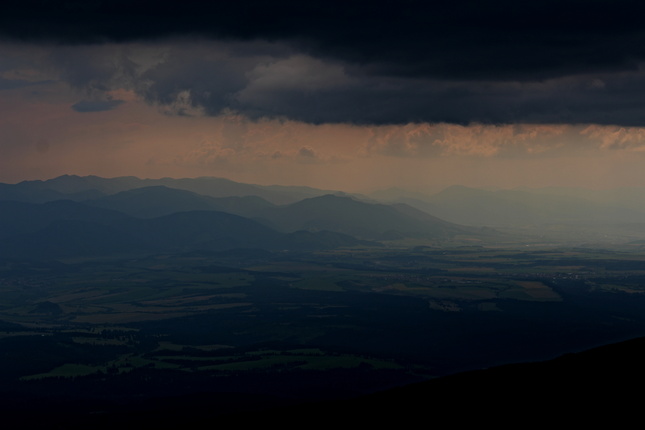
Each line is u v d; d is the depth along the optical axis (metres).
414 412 183.00
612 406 174.62
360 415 185.38
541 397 184.25
